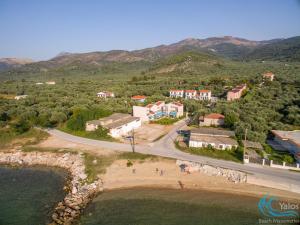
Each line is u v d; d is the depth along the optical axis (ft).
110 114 302.04
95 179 170.50
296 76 468.34
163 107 339.77
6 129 272.72
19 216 131.95
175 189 156.87
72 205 140.77
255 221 124.67
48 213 134.51
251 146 199.72
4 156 220.43
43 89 520.83
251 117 264.52
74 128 270.46
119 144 226.58
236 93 379.35
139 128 283.38
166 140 235.61
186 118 332.39
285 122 268.21
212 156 191.11
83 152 211.00
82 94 457.68
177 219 126.52
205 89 483.10
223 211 133.18
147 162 187.21
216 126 274.16
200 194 150.51
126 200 146.00
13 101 385.50
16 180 176.76
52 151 219.41
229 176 163.73
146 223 123.34
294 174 161.79
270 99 338.54
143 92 480.23
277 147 209.46
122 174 175.52
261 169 168.76
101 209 136.87
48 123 292.40
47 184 169.68
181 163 181.68
